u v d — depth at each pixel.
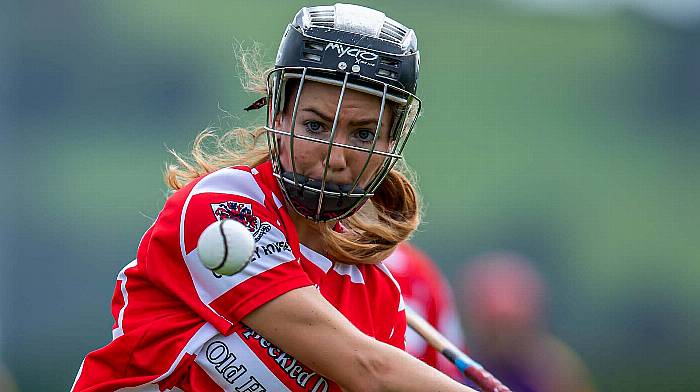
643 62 34.41
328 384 10.55
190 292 10.40
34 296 29.36
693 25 34.53
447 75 33.53
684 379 32.19
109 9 30.55
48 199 29.81
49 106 30.20
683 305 32.59
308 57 10.23
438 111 33.16
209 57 30.67
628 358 32.25
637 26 34.72
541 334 23.94
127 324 10.68
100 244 29.81
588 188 33.19
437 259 32.09
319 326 10.13
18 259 29.39
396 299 11.62
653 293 32.75
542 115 33.66
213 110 30.59
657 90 34.16
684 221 33.16
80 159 30.14
